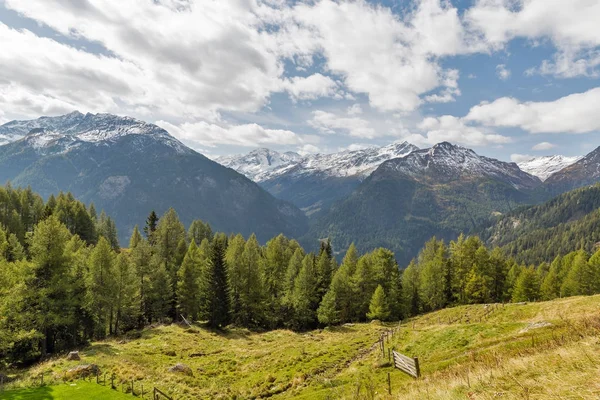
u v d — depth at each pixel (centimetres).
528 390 1202
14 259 7025
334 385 2720
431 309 9206
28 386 2678
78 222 11088
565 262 10488
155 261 7494
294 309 7712
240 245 10275
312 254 10062
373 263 9081
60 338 5303
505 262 9900
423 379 2034
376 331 5428
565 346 1697
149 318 7362
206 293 7344
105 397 2453
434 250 10962
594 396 1030
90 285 5631
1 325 4156
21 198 11512
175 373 3316
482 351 2575
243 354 4409
